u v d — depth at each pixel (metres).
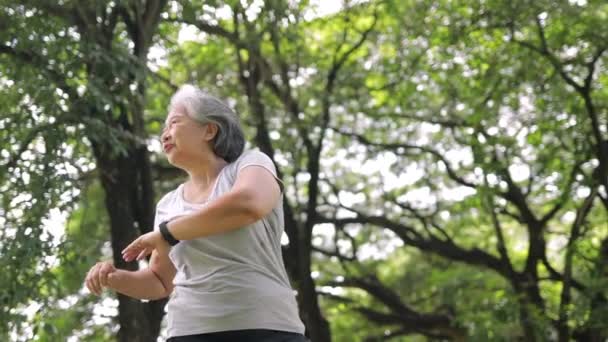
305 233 15.66
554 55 15.20
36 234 9.59
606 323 15.34
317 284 17.83
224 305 3.74
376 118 16.61
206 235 3.69
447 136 17.50
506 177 16.33
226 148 3.95
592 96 16.42
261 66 14.94
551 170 16.47
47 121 10.23
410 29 15.72
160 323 12.41
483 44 15.56
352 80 16.23
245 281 3.75
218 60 15.66
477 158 15.88
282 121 15.27
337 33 16.73
